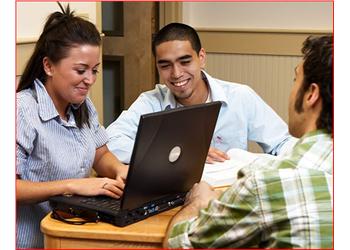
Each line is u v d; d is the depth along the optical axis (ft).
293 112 4.61
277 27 13.30
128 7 13.57
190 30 7.74
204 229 4.53
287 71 13.30
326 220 4.13
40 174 6.28
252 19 13.48
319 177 4.23
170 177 5.53
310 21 13.03
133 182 5.07
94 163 7.07
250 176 4.29
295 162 4.33
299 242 4.13
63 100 6.40
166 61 7.63
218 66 13.84
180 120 5.20
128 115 8.01
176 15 13.83
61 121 6.34
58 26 6.20
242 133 8.33
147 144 4.95
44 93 6.28
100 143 7.05
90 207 5.33
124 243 5.10
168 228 5.01
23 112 6.10
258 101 8.36
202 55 8.03
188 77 7.70
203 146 5.80
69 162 6.35
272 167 4.37
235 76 13.74
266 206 4.21
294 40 13.12
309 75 4.46
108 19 13.78
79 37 6.11
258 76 13.55
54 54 6.15
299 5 13.05
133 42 13.67
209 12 13.78
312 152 4.37
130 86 13.91
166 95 8.13
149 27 13.53
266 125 8.30
